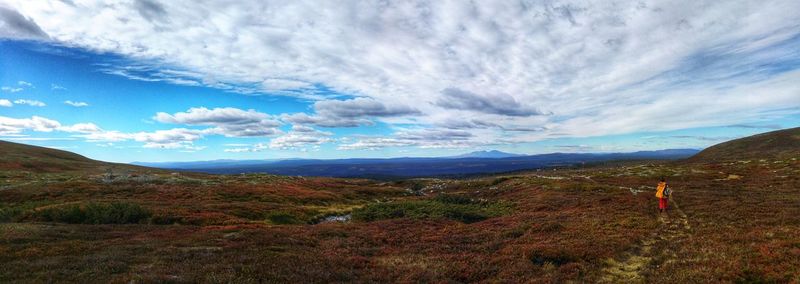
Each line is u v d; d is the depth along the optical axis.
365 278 15.38
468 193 75.00
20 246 19.05
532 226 27.11
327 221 43.81
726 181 57.50
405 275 16.23
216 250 19.72
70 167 103.88
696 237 20.80
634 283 14.73
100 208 32.84
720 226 23.11
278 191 62.44
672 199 37.16
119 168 119.69
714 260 15.83
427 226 30.77
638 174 79.69
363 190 81.62
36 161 102.31
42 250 18.27
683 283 13.67
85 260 16.00
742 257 15.69
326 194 66.69
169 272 14.36
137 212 33.12
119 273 14.21
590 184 58.19
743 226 22.25
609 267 17.22
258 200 54.06
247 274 14.59
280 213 42.50
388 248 22.53
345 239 25.30
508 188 69.38
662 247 19.55
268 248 20.88
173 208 39.22
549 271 16.73
